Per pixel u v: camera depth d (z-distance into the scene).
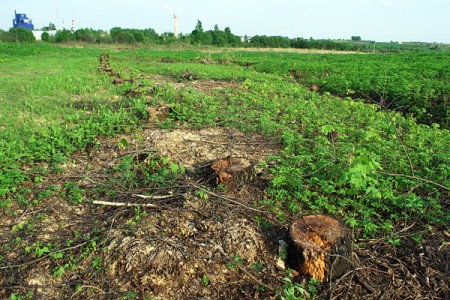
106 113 8.09
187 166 5.73
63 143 6.26
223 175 4.80
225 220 4.07
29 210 4.53
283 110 9.57
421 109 10.27
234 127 7.82
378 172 4.94
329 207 4.46
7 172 5.25
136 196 4.60
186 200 4.42
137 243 3.68
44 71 17.12
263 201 4.56
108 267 3.52
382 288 3.40
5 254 3.73
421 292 3.36
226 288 3.32
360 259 3.74
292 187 4.96
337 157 5.73
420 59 25.88
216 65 24.98
